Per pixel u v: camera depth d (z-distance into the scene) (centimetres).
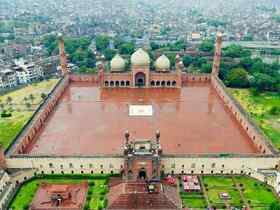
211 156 14475
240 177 14612
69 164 14625
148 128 17925
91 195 13312
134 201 11025
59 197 12412
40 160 14512
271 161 14500
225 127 18212
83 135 17250
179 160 14512
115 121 18762
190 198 13250
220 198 13250
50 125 18388
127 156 13725
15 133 18700
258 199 13225
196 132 17575
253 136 16625
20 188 13938
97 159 14512
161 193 11162
